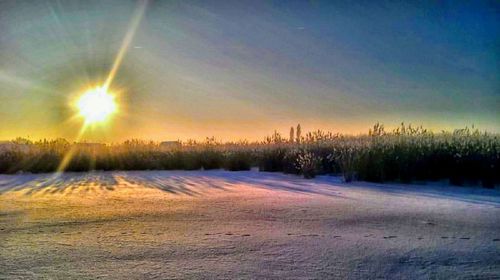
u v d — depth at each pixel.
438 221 5.02
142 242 4.04
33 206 6.23
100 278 3.07
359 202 6.52
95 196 7.36
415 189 8.38
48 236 4.32
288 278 3.06
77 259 3.52
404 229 4.58
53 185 9.34
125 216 5.38
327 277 3.08
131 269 3.26
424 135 11.46
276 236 4.25
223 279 3.04
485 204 6.33
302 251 3.72
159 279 3.04
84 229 4.62
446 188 8.55
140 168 14.68
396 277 3.09
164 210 5.81
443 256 3.58
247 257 3.55
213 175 12.21
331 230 4.53
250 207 6.05
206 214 5.49
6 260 3.50
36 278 3.08
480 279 3.06
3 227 4.75
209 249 3.79
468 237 4.22
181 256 3.58
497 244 3.96
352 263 3.39
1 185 9.35
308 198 7.01
